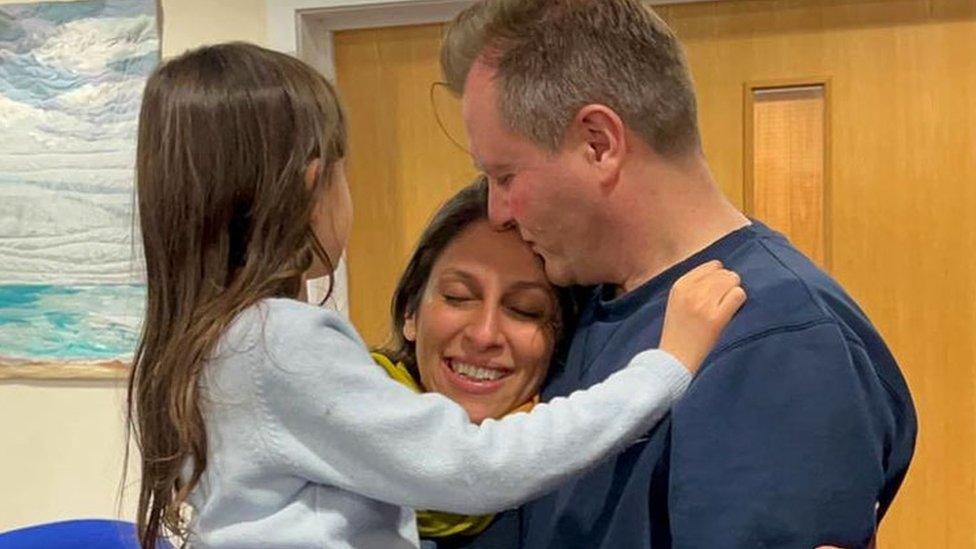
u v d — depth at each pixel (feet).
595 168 3.20
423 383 3.84
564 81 3.17
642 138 3.20
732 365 2.89
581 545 3.23
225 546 3.15
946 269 6.31
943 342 6.36
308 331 3.12
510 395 3.69
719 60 6.44
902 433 3.21
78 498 7.30
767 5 6.33
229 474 3.14
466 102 3.41
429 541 3.73
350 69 6.90
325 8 6.52
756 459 2.81
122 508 6.98
